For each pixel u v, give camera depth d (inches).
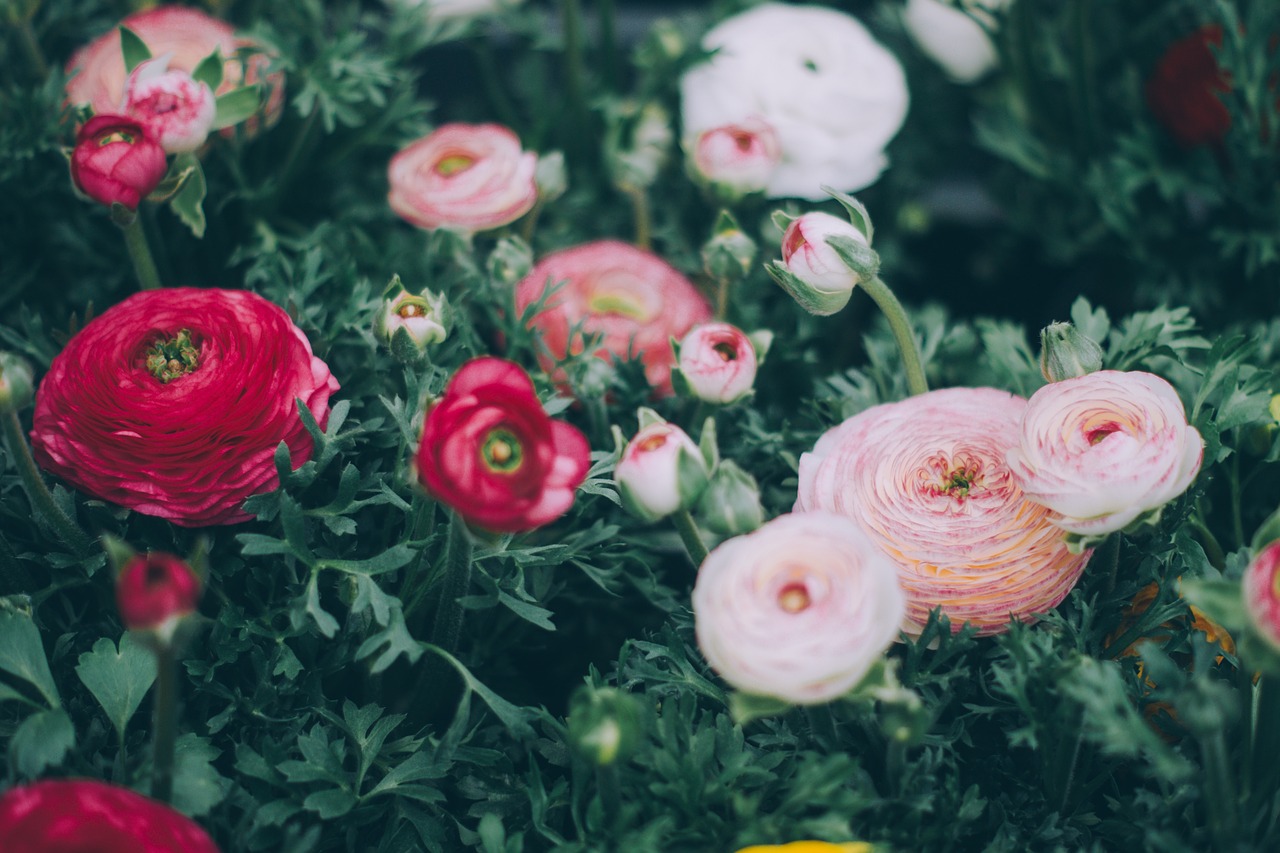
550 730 23.9
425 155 28.5
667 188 34.4
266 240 29.8
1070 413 21.6
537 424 19.1
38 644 22.3
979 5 33.2
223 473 23.1
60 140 29.0
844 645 18.8
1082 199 33.1
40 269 30.1
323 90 30.1
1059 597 22.5
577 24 33.4
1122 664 23.0
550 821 22.9
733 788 22.3
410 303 23.5
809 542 19.4
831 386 28.2
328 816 21.8
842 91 31.2
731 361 24.1
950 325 34.5
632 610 27.5
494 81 35.5
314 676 23.7
